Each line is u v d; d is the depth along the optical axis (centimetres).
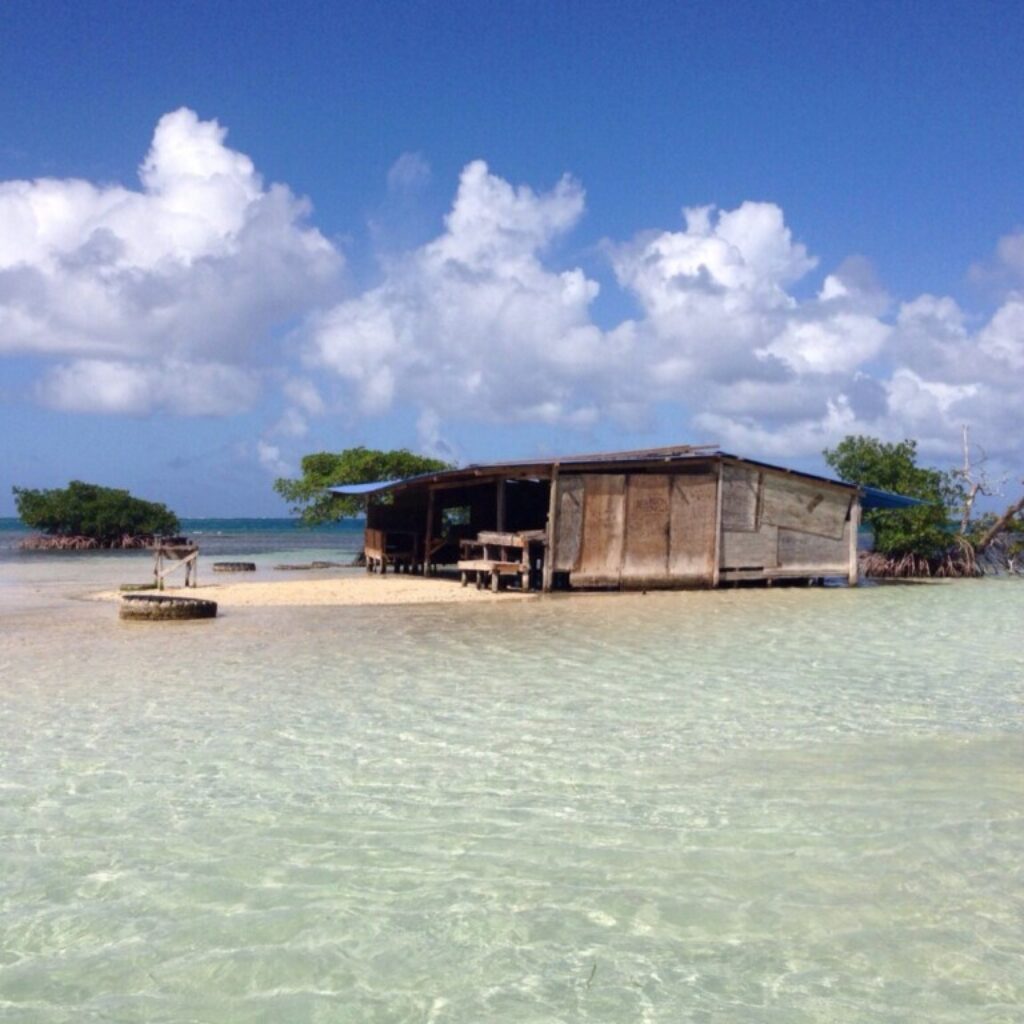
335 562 3734
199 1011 399
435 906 493
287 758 764
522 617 1738
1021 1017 388
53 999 409
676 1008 398
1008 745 796
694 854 556
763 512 2383
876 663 1219
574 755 769
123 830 603
